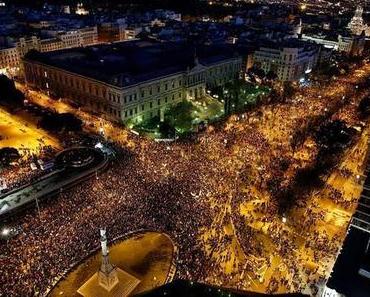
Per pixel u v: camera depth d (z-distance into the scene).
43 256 58.31
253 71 172.38
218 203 75.25
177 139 107.56
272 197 80.50
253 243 66.31
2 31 190.00
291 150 102.44
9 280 53.34
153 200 73.31
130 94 117.12
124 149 97.75
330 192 84.19
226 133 111.00
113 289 56.75
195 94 142.75
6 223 67.00
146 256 62.66
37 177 83.44
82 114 126.44
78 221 66.19
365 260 54.62
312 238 68.81
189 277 56.62
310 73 193.38
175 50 170.50
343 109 137.00
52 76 139.38
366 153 105.00
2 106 125.81
